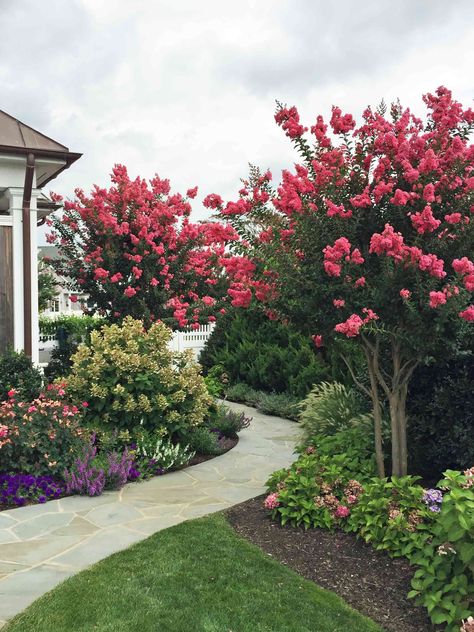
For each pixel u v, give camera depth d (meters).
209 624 3.08
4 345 7.77
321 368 9.83
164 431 6.49
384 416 5.70
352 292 4.30
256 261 4.66
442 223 4.31
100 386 6.42
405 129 4.71
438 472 5.40
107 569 3.70
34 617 3.10
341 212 4.36
